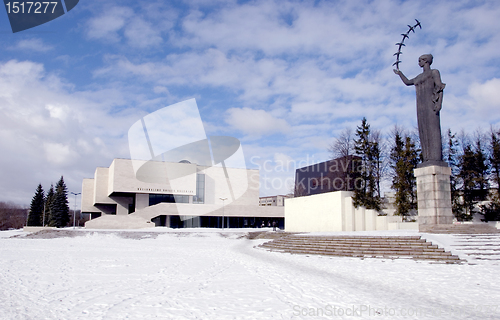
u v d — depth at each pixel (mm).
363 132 41000
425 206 23625
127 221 53719
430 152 23922
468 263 15977
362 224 34938
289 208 43500
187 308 8445
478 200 38219
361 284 11672
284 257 20484
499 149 37625
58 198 77438
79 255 22484
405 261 17219
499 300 9250
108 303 9039
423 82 24469
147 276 13766
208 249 26922
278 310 8211
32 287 11469
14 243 33875
